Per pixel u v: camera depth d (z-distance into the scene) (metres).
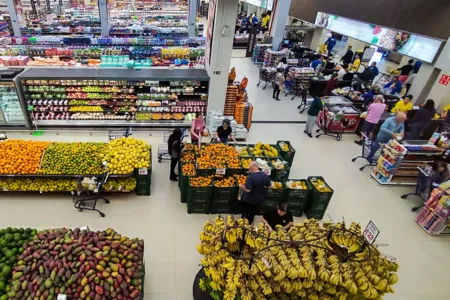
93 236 3.86
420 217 6.09
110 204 5.81
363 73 12.11
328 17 13.97
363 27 11.52
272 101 11.77
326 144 8.93
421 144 7.14
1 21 12.84
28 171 5.42
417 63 12.92
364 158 8.27
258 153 6.75
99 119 8.25
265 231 3.77
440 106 9.71
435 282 4.90
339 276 3.18
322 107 8.89
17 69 7.66
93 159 5.67
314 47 18.31
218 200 5.69
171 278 4.50
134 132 8.31
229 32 7.48
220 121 8.09
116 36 12.61
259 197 5.08
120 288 3.41
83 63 8.62
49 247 3.65
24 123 7.87
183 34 13.19
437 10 8.55
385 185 7.26
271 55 14.71
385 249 5.44
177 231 5.34
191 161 6.12
